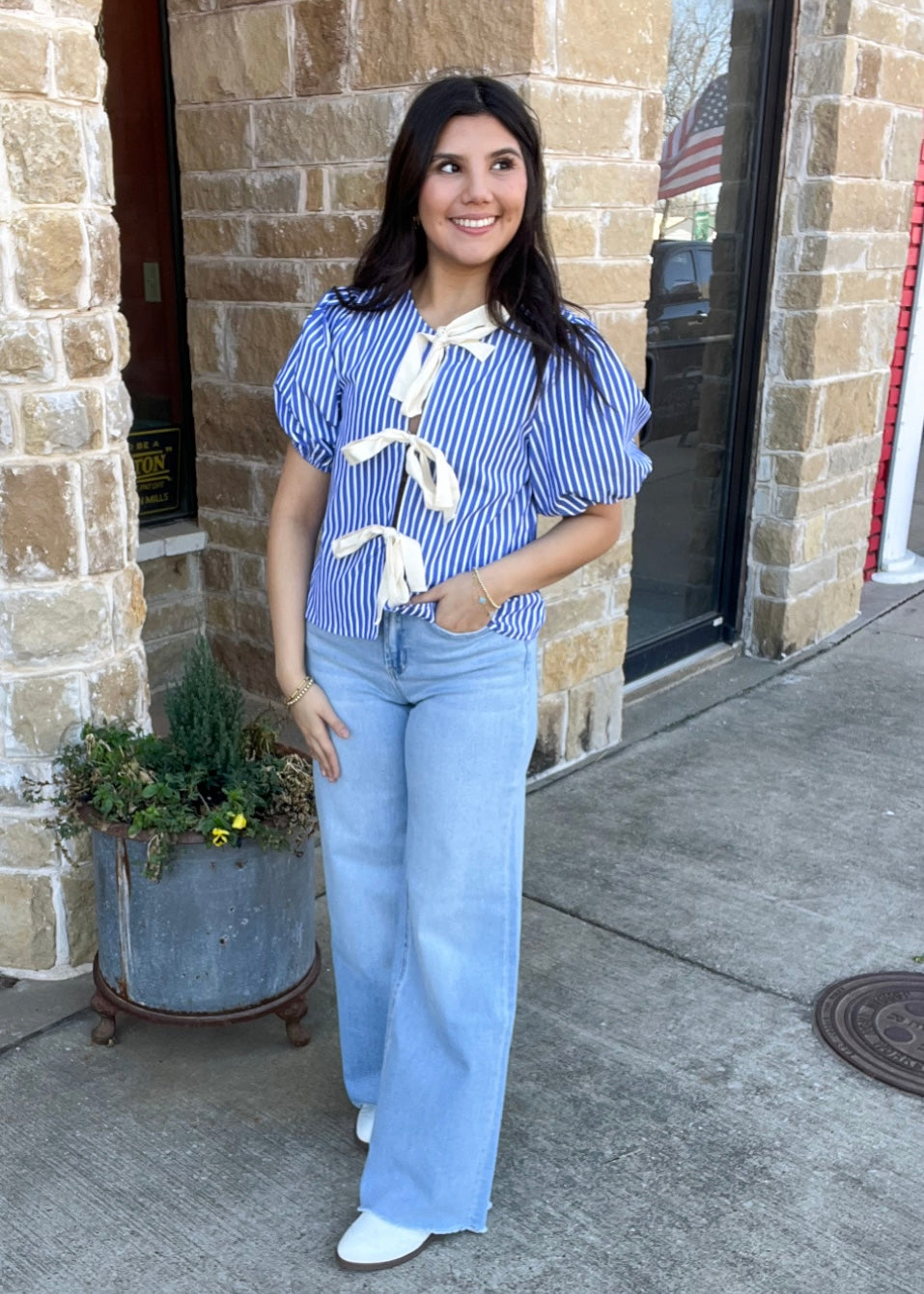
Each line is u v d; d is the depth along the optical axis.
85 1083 2.51
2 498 2.51
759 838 3.67
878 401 5.45
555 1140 2.38
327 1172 2.28
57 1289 2.00
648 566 4.82
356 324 1.90
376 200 3.56
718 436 5.02
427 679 1.89
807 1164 2.34
